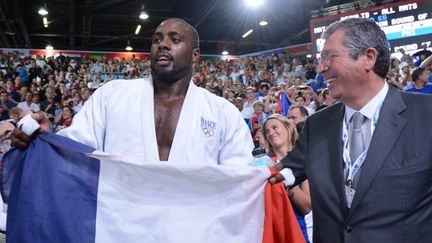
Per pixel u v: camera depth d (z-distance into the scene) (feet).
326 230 4.55
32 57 53.21
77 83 46.19
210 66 55.88
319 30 37.45
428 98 4.32
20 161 4.98
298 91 20.15
